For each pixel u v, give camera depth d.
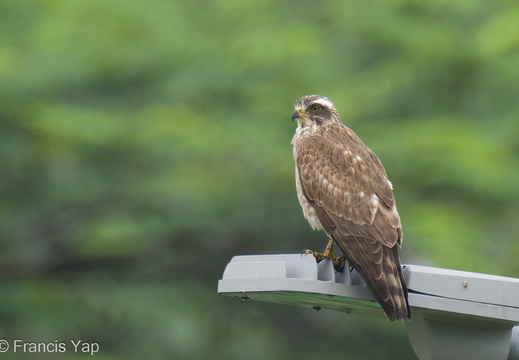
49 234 16.77
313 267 7.57
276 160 14.82
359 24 15.64
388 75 15.02
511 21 14.67
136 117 15.11
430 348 7.86
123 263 17.14
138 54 15.50
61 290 16.89
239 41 15.58
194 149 14.86
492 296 7.57
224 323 17.17
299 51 15.14
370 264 7.96
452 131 14.19
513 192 13.98
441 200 14.09
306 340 17.19
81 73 15.32
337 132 9.87
